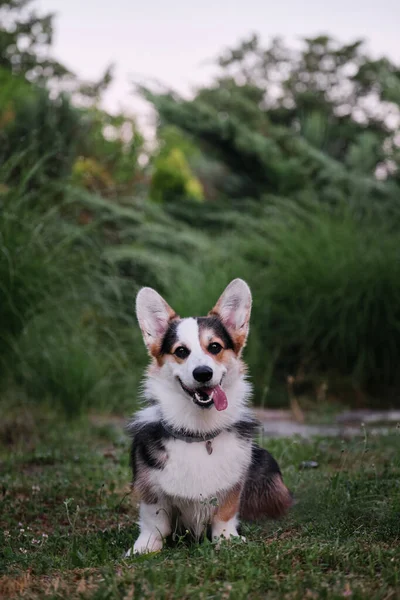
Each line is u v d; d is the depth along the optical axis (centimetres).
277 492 191
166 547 175
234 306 187
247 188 602
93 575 148
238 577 140
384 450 271
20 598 138
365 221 468
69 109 457
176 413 175
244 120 655
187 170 703
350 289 411
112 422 335
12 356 314
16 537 186
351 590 131
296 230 452
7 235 297
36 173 345
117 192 500
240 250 455
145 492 175
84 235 360
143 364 381
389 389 414
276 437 300
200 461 173
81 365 346
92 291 347
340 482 206
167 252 478
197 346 177
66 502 179
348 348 415
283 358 419
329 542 158
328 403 389
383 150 582
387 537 167
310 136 649
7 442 298
